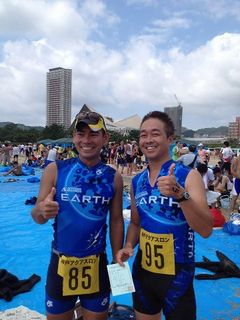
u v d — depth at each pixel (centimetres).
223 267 324
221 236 448
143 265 152
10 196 785
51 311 153
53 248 155
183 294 144
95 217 150
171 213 143
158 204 145
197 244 417
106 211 154
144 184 153
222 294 281
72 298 153
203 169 510
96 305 153
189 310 143
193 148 615
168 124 151
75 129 151
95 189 150
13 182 1027
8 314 235
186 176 145
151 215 147
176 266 144
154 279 147
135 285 155
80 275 150
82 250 149
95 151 151
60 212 150
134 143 1180
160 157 151
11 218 564
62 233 150
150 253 148
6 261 359
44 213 141
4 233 471
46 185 156
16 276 312
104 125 156
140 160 1199
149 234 148
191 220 134
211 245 413
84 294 151
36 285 293
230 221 471
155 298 151
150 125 150
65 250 149
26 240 438
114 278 149
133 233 164
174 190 129
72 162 156
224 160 797
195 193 140
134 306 158
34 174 1248
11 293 271
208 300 271
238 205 613
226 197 625
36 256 375
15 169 1208
